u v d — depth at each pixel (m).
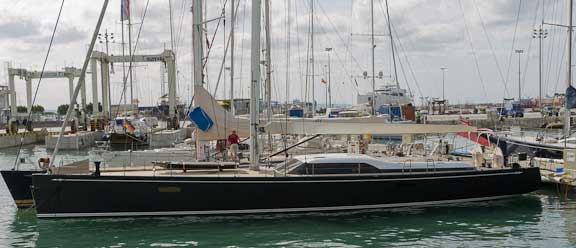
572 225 14.21
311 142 22.61
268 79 24.06
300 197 14.72
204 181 14.27
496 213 15.42
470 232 13.48
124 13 36.91
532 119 58.59
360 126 16.59
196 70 18.70
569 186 18.45
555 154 22.25
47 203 13.84
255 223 14.05
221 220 14.23
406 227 13.86
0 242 12.67
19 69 59.81
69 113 15.30
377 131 16.62
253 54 16.06
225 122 17.06
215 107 16.97
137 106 54.56
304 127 16.66
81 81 15.40
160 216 14.26
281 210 14.72
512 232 13.52
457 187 15.89
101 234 13.09
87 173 15.05
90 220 14.02
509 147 24.14
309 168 15.08
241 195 14.46
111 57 49.50
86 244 12.38
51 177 13.80
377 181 15.14
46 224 13.80
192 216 14.39
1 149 42.72
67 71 60.16
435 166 16.03
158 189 14.14
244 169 16.39
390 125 16.62
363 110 48.22
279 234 13.14
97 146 41.00
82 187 13.89
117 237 12.86
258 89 16.17
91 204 13.98
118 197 14.02
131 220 14.11
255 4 15.96
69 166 15.03
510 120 58.78
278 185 14.56
